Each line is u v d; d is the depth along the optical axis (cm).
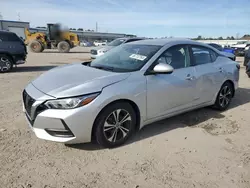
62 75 332
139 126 340
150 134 365
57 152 305
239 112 481
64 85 296
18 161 283
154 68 335
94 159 292
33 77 854
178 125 404
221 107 479
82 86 288
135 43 425
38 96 287
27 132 358
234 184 252
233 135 371
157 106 352
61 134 284
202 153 313
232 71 482
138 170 273
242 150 324
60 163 282
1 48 947
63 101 275
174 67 378
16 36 998
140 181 254
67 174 262
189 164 287
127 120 324
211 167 282
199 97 421
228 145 338
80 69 357
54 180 251
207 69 428
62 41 2570
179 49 394
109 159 293
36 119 282
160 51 364
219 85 459
